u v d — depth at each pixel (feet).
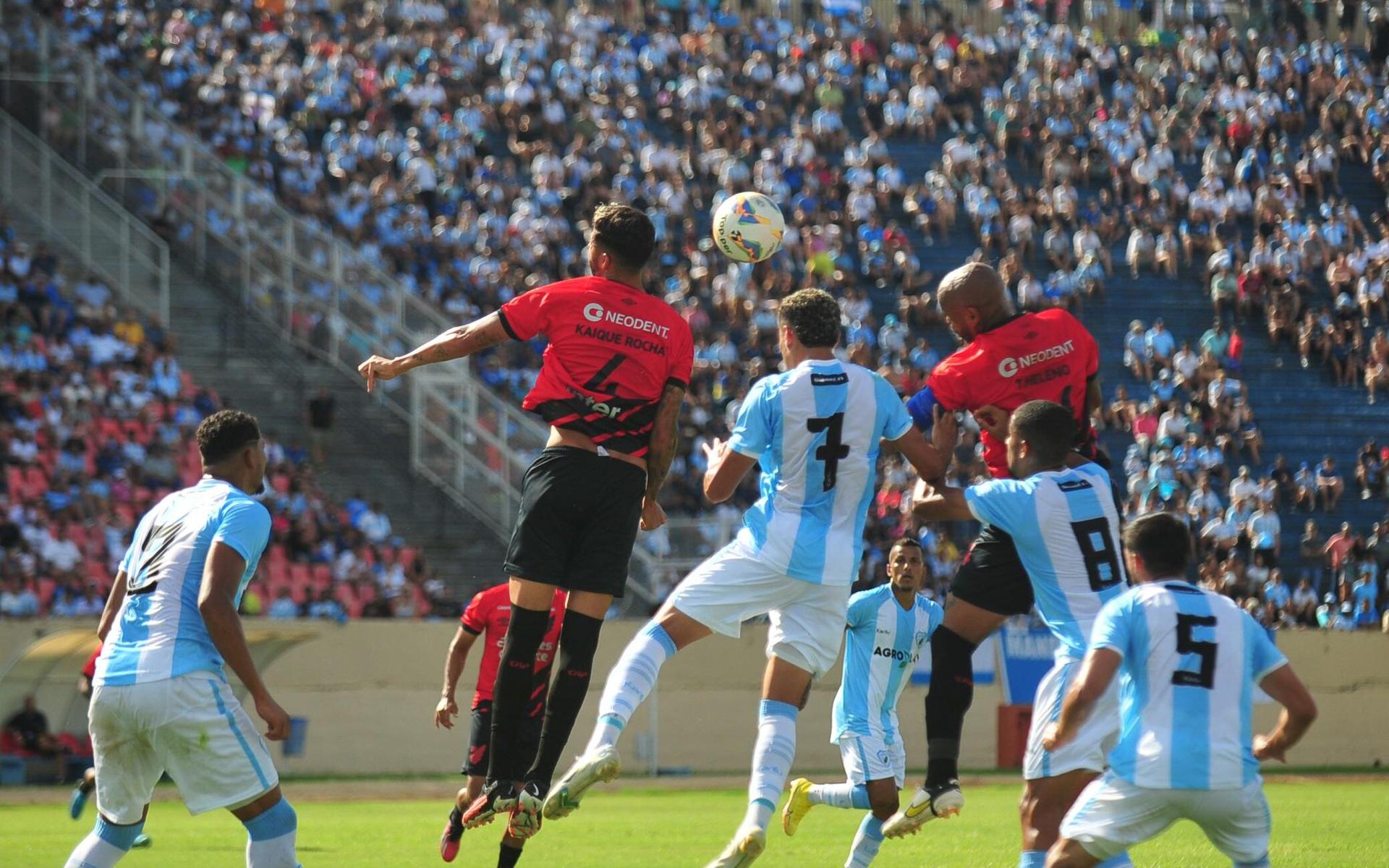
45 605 196.85
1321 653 253.85
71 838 115.75
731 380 269.23
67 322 233.96
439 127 303.27
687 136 329.11
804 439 69.10
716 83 338.75
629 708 67.56
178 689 60.08
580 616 67.10
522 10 344.90
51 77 263.90
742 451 69.82
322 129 299.79
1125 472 285.02
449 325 257.14
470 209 289.12
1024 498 67.87
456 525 244.22
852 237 313.73
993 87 364.17
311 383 250.98
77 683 190.60
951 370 72.23
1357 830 126.00
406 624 217.36
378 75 312.91
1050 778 66.85
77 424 221.87
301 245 256.73
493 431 247.91
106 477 215.72
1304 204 347.56
